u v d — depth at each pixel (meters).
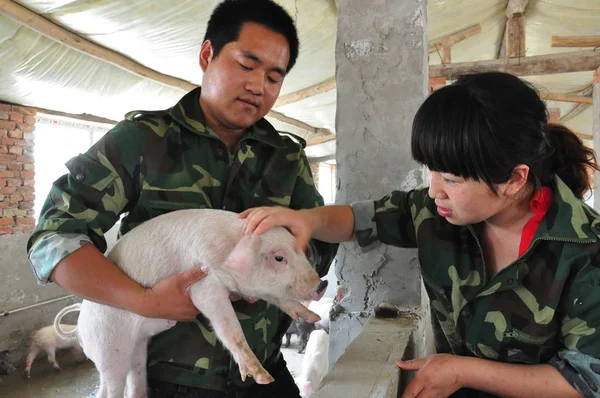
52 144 7.00
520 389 1.16
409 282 2.06
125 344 1.50
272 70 1.46
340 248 2.15
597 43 5.86
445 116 1.09
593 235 1.13
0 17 3.80
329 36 5.41
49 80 5.04
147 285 1.43
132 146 1.38
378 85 2.10
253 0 1.44
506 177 1.09
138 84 5.71
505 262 1.29
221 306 1.32
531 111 1.08
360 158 2.13
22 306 6.13
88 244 1.25
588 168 1.29
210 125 1.54
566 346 1.15
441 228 1.40
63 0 3.68
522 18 7.20
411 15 2.07
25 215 6.14
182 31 4.47
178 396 1.48
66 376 5.98
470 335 1.30
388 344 1.55
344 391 1.19
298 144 1.73
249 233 1.35
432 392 1.21
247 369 1.22
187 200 1.47
